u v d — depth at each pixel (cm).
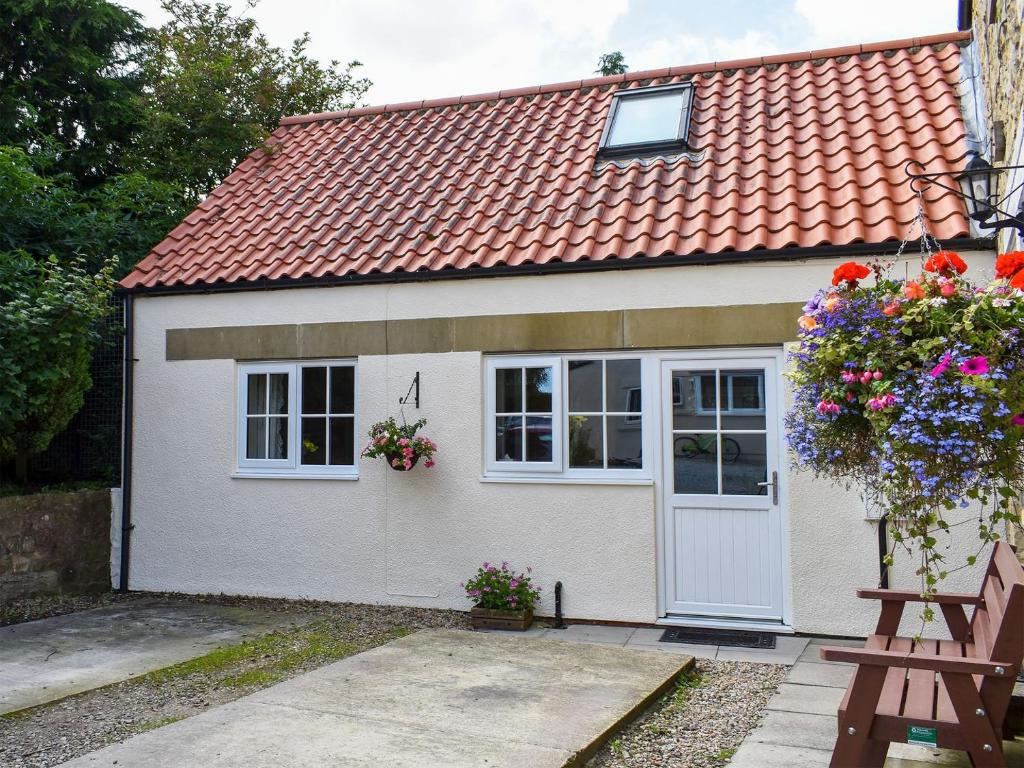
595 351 735
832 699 517
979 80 788
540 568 736
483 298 764
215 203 1000
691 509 706
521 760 402
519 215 808
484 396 767
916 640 438
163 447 872
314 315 821
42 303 806
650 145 859
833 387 380
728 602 695
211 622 735
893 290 384
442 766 395
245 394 854
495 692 506
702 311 698
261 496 834
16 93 1357
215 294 859
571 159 885
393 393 790
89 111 1448
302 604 799
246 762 401
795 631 668
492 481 752
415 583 777
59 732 472
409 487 781
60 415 858
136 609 790
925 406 345
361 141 1062
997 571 440
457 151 977
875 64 920
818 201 708
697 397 708
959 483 355
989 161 662
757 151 809
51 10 1388
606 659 582
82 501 859
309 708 477
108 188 1136
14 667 600
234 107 1384
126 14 1494
